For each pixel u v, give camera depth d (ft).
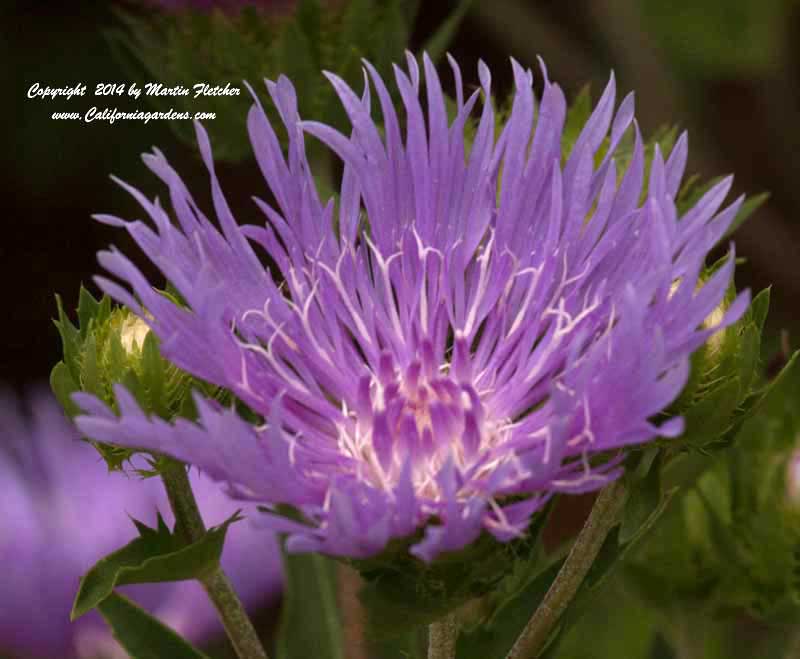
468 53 2.04
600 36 2.09
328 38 1.46
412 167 1.25
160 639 1.31
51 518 1.53
